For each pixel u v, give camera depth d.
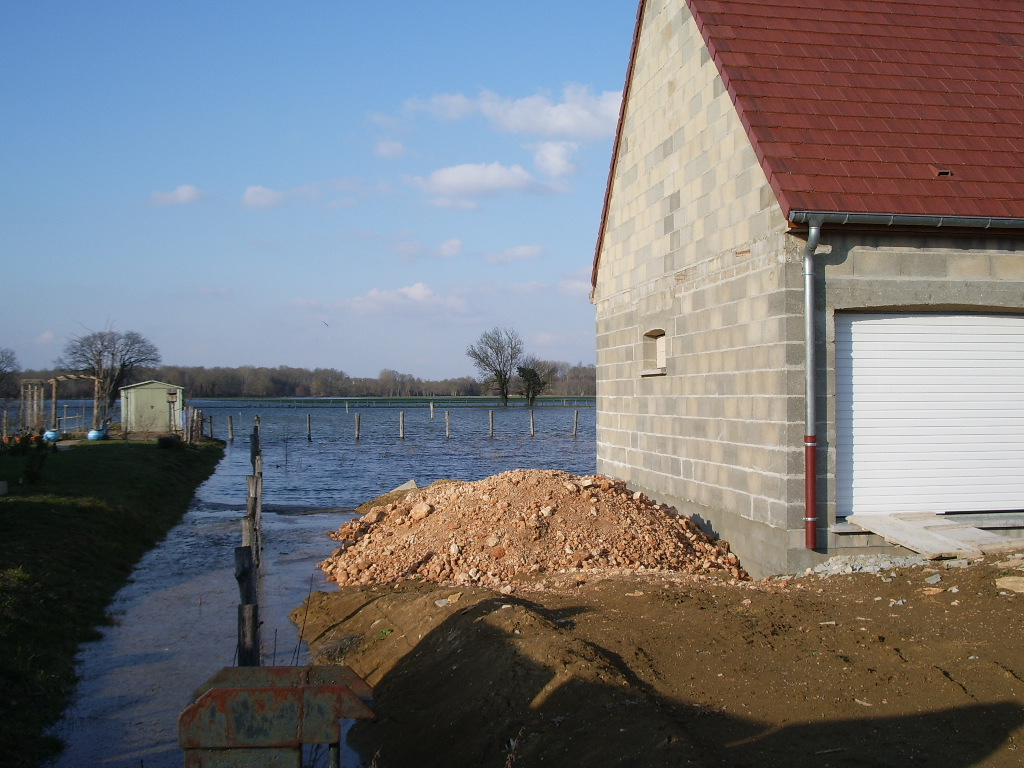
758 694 5.43
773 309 9.83
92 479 18.92
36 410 38.88
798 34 11.42
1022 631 5.94
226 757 3.57
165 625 9.98
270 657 8.76
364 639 8.95
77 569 11.47
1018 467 10.21
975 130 10.38
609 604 8.14
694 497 12.27
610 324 16.22
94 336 66.31
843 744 4.65
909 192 9.52
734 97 10.44
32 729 6.59
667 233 13.22
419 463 34.91
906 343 9.99
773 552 9.90
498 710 5.86
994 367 10.18
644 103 14.20
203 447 38.41
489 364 97.06
